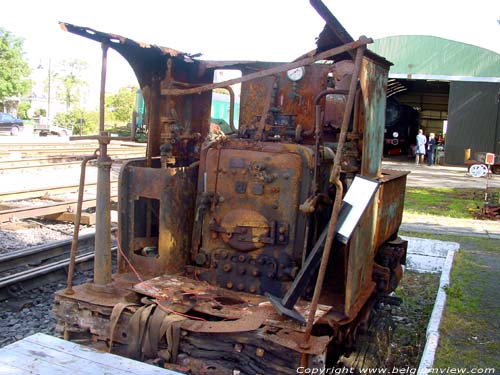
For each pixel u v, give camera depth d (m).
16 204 10.48
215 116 13.99
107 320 3.87
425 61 26.58
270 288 4.11
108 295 4.04
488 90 27.05
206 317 3.88
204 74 5.42
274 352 3.38
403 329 5.84
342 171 4.59
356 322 4.57
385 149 33.34
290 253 4.08
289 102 5.04
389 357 5.00
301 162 4.09
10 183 12.82
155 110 4.93
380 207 4.70
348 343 4.39
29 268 6.86
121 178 4.47
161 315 3.63
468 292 6.09
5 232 8.61
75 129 52.69
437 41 26.14
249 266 4.19
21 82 54.94
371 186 3.58
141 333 3.64
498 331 4.87
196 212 4.36
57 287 6.35
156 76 4.93
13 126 38.84
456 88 27.55
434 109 38.22
